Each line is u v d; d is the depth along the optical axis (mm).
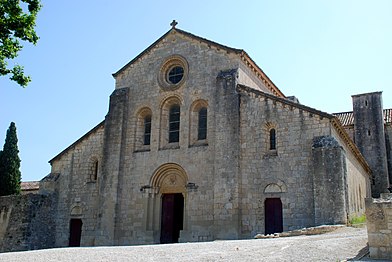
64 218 35781
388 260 14289
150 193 32750
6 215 34812
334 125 28734
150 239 31734
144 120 35469
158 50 35812
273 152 29266
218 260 15086
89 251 18547
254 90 30562
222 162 29969
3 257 17641
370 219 14969
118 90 36281
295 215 27344
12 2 21047
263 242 19688
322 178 26438
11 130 45000
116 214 33031
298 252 15711
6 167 43562
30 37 21797
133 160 34125
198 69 33469
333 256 14859
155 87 35000
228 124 30484
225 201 29141
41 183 36531
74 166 36719
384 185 45625
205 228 29859
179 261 15227
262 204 28484
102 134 36344
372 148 46875
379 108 47656
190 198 30891
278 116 29406
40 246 34250
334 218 25594
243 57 32812
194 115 33031
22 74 21859
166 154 32906
